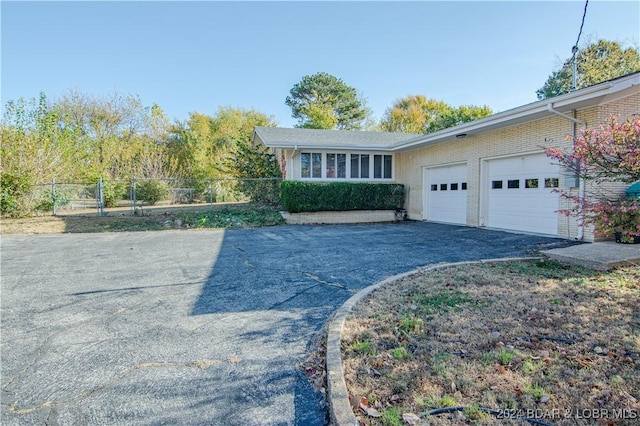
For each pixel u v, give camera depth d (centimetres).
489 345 292
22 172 1314
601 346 286
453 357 274
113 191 1766
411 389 235
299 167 1444
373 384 243
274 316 389
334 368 261
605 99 729
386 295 429
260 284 516
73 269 625
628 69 2388
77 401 238
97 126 2691
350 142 1509
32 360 296
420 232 1046
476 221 1121
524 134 941
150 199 1853
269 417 221
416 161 1438
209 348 316
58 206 1440
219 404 235
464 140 1169
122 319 388
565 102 751
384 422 204
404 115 3753
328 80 3884
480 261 601
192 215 1344
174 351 311
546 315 351
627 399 217
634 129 395
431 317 354
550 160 874
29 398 242
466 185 1182
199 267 630
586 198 600
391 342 304
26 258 723
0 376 271
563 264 561
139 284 526
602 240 766
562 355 271
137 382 262
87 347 320
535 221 930
